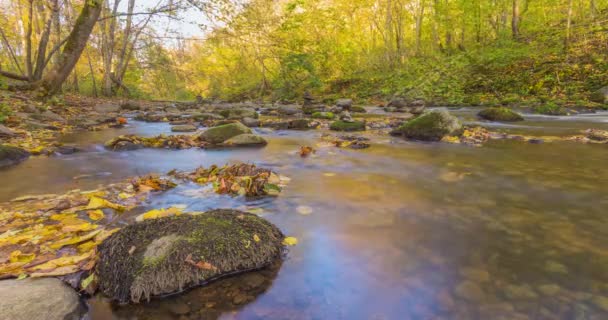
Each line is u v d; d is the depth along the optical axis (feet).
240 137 19.30
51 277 5.55
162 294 5.39
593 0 63.93
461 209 9.22
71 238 7.02
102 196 9.86
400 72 70.49
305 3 68.54
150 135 22.97
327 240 7.29
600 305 5.18
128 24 67.92
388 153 17.10
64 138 21.03
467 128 24.47
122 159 15.43
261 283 5.74
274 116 39.29
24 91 39.78
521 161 15.06
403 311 5.07
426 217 8.64
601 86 38.83
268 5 41.57
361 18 86.74
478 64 59.11
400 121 30.35
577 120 30.19
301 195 10.27
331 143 19.79
